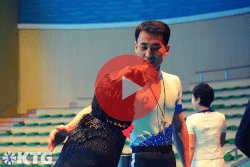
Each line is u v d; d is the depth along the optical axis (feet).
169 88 11.20
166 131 11.03
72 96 58.49
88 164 6.93
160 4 57.31
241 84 49.57
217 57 54.90
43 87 58.65
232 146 38.58
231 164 34.42
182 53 56.34
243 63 53.62
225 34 54.65
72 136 7.30
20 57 58.39
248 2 53.72
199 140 18.07
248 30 53.62
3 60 56.70
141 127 10.73
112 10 58.44
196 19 55.67
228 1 54.65
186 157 12.04
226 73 54.08
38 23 58.75
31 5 58.85
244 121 8.49
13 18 58.08
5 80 56.85
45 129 51.49
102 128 7.18
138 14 57.77
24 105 58.29
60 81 58.70
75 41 58.85
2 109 56.44
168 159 10.89
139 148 10.78
